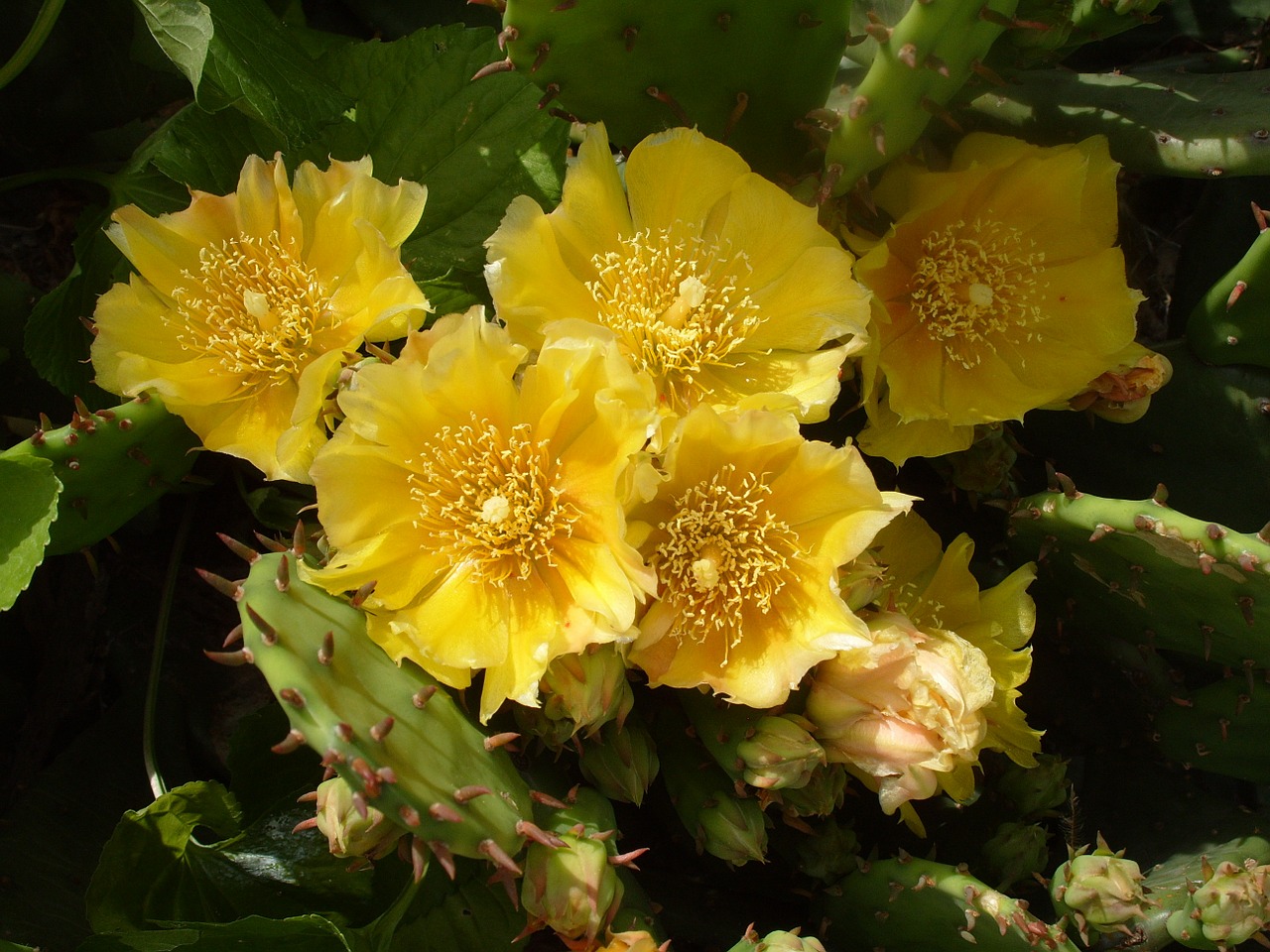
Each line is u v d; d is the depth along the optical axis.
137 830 0.28
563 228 0.28
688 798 0.29
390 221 0.28
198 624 0.36
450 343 0.25
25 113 0.36
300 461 0.27
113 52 0.36
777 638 0.26
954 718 0.26
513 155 0.33
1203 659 0.35
